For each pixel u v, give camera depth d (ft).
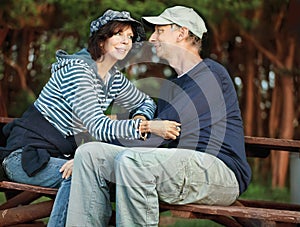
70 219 11.09
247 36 29.37
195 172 11.44
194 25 12.66
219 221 13.82
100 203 11.18
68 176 11.68
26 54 28.30
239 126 12.32
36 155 12.13
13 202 14.47
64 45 26.61
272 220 11.05
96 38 12.60
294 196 17.38
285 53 29.96
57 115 12.41
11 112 28.73
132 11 24.17
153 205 11.05
